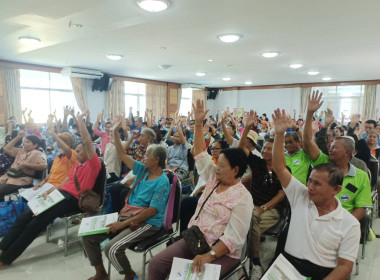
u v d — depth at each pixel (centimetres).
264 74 856
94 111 898
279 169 154
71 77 819
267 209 207
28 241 218
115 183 299
